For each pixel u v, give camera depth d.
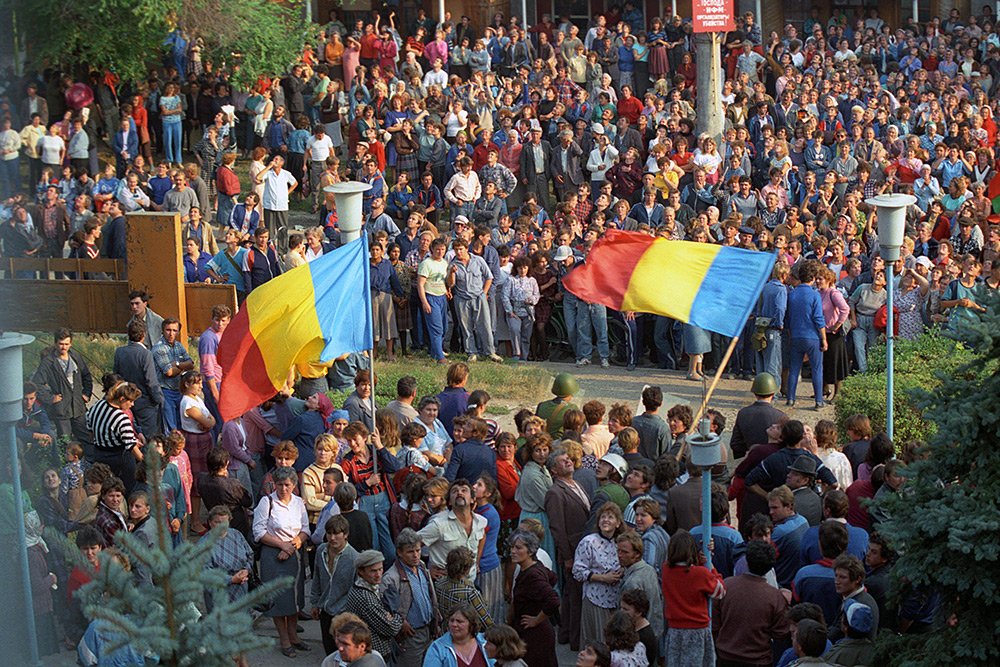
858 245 19.52
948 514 8.02
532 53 35.56
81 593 6.54
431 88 28.22
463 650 9.19
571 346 20.53
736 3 42.53
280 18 29.77
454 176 24.28
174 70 29.41
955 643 8.26
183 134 30.58
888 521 8.59
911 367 16.23
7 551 7.96
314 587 10.86
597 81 32.81
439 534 10.70
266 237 19.56
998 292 8.44
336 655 9.14
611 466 11.45
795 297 17.58
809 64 36.09
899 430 15.30
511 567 11.74
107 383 13.88
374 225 22.09
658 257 11.46
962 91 32.19
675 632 9.52
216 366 15.28
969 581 8.06
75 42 25.75
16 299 9.97
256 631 11.93
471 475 11.95
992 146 28.72
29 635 7.95
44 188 21.52
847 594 9.09
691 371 19.42
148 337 16.44
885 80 33.72
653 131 27.23
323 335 12.41
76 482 12.35
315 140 26.78
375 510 12.04
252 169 23.89
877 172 25.09
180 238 18.19
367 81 31.94
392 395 17.73
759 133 27.28
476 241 20.31
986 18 38.56
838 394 17.19
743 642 9.37
